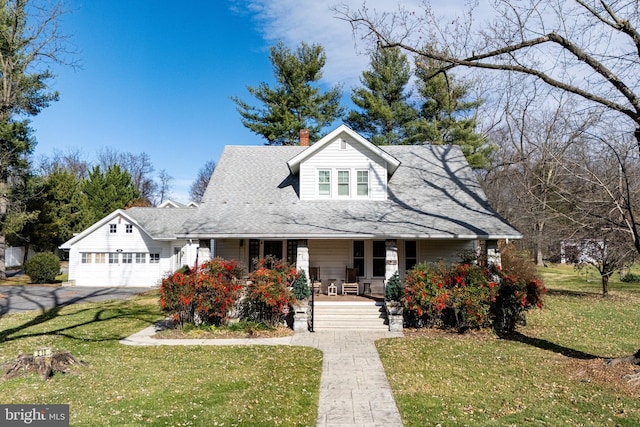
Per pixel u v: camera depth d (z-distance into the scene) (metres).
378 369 10.16
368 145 18.27
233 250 18.98
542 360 10.67
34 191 33.88
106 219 29.81
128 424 6.98
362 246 19.14
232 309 15.09
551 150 13.76
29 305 20.88
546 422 7.05
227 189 19.31
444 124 31.22
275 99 33.34
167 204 38.88
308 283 15.34
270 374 9.76
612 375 9.03
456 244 19.06
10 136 28.62
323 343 12.88
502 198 26.95
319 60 33.25
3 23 26.69
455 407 7.78
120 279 29.81
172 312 14.99
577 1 9.23
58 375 9.53
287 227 15.74
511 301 14.01
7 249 44.59
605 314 17.56
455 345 12.41
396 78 31.62
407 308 14.49
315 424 7.14
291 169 19.36
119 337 13.70
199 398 8.17
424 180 20.19
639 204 12.23
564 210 15.45
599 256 21.70
